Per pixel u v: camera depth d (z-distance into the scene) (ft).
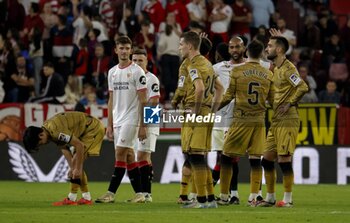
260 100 124.67
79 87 209.77
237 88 124.26
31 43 217.77
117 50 128.67
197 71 115.03
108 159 192.95
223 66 138.51
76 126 124.67
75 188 126.82
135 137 128.98
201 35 130.31
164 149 190.90
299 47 230.27
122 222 101.40
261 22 225.35
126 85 127.75
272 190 125.90
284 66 123.34
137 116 128.26
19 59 210.18
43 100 203.51
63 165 193.16
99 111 193.16
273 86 125.08
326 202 138.51
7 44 213.05
